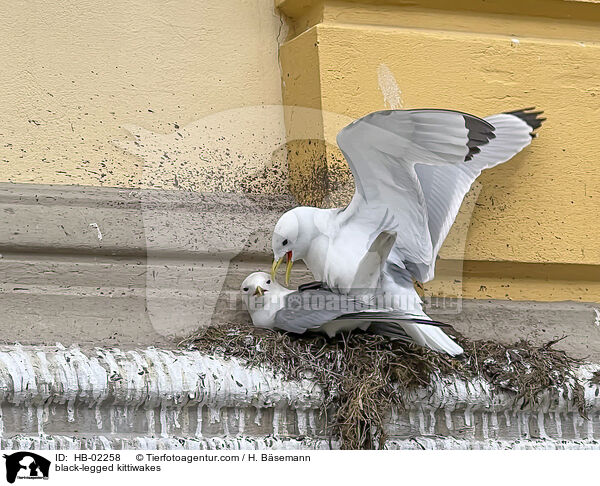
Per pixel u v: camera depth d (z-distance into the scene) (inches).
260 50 161.5
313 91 151.4
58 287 137.6
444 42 157.0
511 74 159.9
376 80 152.5
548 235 158.2
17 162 146.7
